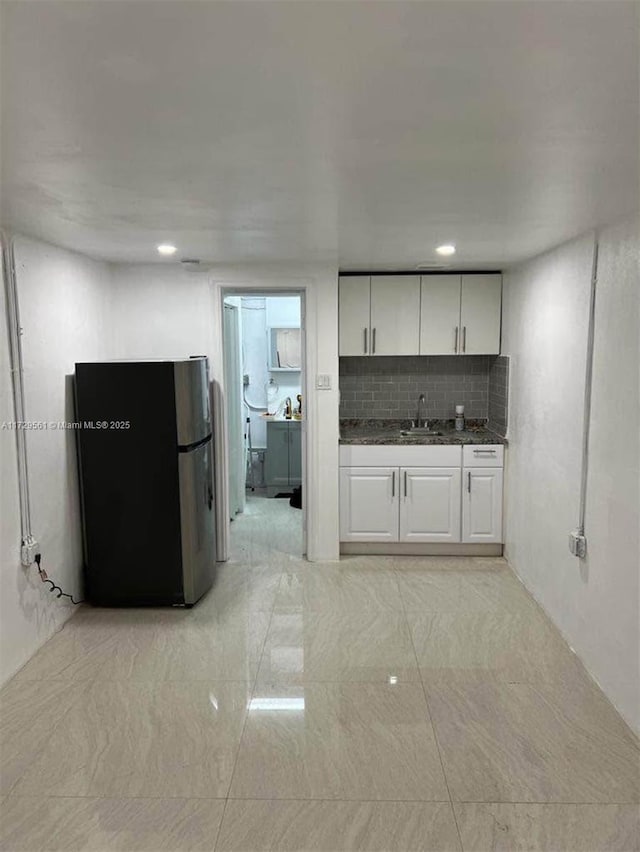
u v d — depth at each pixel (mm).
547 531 3633
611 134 1662
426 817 2115
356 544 4738
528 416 4016
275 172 2008
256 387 6543
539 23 1082
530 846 1996
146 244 3457
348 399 5184
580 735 2543
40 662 3164
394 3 1011
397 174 2043
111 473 3723
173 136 1672
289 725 2627
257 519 5652
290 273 4324
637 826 2074
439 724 2625
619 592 2688
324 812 2141
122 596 3812
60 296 3572
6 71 1266
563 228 2908
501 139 1695
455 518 4629
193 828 2076
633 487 2559
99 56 1203
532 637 3389
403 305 4703
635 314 2533
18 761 2408
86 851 1988
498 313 4688
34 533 3248
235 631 3508
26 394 3170
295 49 1177
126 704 2791
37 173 2014
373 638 3402
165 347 4418
